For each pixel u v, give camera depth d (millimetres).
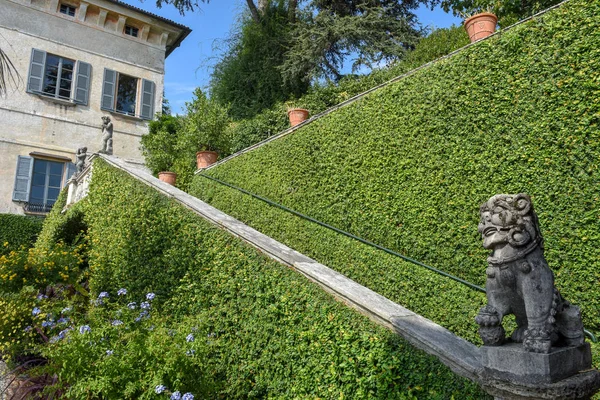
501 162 5395
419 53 12750
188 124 13641
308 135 8500
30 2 17625
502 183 5320
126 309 4523
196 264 5203
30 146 16953
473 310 4832
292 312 3867
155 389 3053
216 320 4527
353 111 7727
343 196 7391
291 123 10258
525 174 5121
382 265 6086
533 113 5234
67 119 17984
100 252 7316
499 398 2326
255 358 3998
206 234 5332
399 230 6332
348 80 15148
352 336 3340
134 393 3234
